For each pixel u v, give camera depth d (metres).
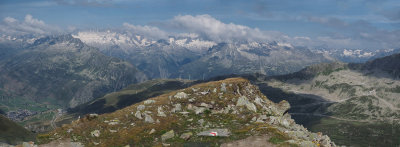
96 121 53.66
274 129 47.62
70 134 49.56
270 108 63.50
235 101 63.12
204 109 59.88
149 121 53.47
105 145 46.00
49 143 46.94
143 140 47.69
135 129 50.31
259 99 66.69
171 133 49.16
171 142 46.62
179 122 54.44
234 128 51.38
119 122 53.34
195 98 64.31
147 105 61.28
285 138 44.12
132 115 56.16
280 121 54.50
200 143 45.62
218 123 54.53
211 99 63.72
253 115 57.25
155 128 51.03
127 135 48.50
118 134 49.06
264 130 47.66
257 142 43.56
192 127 52.66
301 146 40.94
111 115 56.59
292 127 53.31
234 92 67.94
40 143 47.09
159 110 58.09
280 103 70.12
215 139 46.66
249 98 66.88
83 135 49.09
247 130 48.78
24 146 46.53
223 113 58.94
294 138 44.47
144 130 50.28
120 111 59.12
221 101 62.78
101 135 48.97
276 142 42.56
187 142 46.25
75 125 52.53
